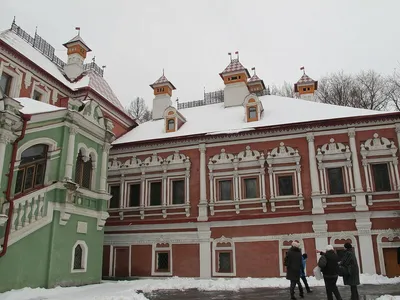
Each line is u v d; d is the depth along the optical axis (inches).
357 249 749.3
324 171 808.3
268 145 863.1
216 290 600.7
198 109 1134.4
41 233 582.6
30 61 826.8
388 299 431.2
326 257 395.5
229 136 892.0
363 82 1683.1
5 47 766.5
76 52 1075.9
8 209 522.9
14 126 553.3
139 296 506.3
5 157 538.0
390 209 742.5
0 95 544.4
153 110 1206.9
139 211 919.0
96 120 761.0
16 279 526.3
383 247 735.1
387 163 781.9
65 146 657.6
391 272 721.0
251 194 856.3
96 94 979.9
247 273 800.3
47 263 586.9
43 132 618.5
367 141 799.7
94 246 715.4
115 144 974.4
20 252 537.3
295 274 466.0
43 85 879.7
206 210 863.7
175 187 922.1
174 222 878.4
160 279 808.9
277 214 808.9
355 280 406.3
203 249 842.2
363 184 779.4
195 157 914.1
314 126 835.4
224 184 885.2
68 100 687.7
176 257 861.2
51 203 611.5
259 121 904.9
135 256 894.4
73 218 659.4
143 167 943.7
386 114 788.0
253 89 1194.0
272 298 489.1
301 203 799.7
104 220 746.8
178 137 919.7
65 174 645.3
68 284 625.6
